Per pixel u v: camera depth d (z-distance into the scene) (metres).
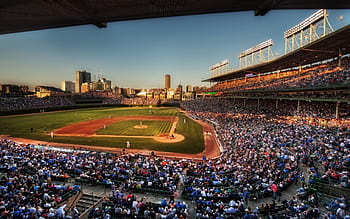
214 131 43.81
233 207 13.16
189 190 15.50
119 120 60.75
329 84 32.81
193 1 5.99
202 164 22.47
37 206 12.13
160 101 130.62
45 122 53.69
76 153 26.11
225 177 18.16
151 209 12.48
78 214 12.81
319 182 16.11
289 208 12.72
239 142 30.31
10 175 17.00
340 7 6.31
